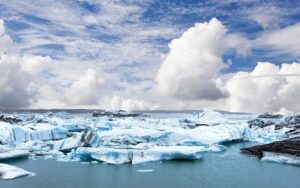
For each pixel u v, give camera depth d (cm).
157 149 4469
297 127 7769
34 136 5366
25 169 3797
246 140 7025
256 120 9388
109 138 5184
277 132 7419
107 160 4131
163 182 3344
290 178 3525
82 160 4300
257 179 3478
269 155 4491
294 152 4534
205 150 5041
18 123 7338
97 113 15550
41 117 8062
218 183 3341
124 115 15450
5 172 3419
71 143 4938
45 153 4662
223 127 7038
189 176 3584
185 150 4491
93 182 3306
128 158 4194
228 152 5150
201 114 10338
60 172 3675
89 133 4919
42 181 3300
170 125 8225
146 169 3875
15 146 4934
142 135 5366
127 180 3397
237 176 3600
